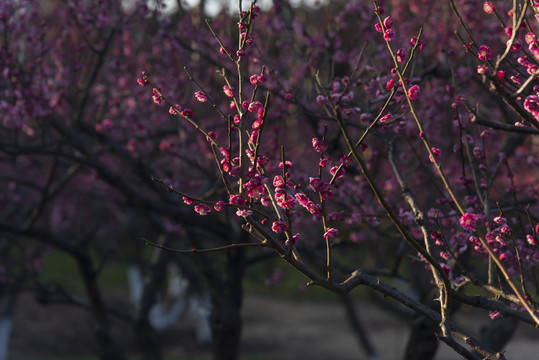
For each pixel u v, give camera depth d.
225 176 2.63
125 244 18.19
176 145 8.64
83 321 26.47
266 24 7.70
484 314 24.16
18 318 26.31
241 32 2.92
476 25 7.30
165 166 9.22
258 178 2.56
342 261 14.58
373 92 4.96
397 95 4.09
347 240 6.70
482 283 3.29
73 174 8.38
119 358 9.89
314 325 27.84
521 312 3.21
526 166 7.41
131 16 7.51
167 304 28.17
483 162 4.39
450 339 2.83
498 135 8.26
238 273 7.67
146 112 9.27
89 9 7.79
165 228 9.73
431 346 6.56
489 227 3.42
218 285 7.74
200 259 7.80
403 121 3.71
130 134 9.49
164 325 25.02
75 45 7.73
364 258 15.12
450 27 7.43
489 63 2.66
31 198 13.74
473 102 7.99
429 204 7.13
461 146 3.82
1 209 13.34
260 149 7.16
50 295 10.01
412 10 8.05
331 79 4.77
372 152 6.05
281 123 7.19
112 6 7.66
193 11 7.93
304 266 2.70
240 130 2.70
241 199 2.56
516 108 2.56
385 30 2.74
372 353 16.92
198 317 24.34
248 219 2.62
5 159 8.76
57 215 13.99
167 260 10.05
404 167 7.14
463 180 4.09
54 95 7.00
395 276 6.22
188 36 8.02
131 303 28.39
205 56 7.26
